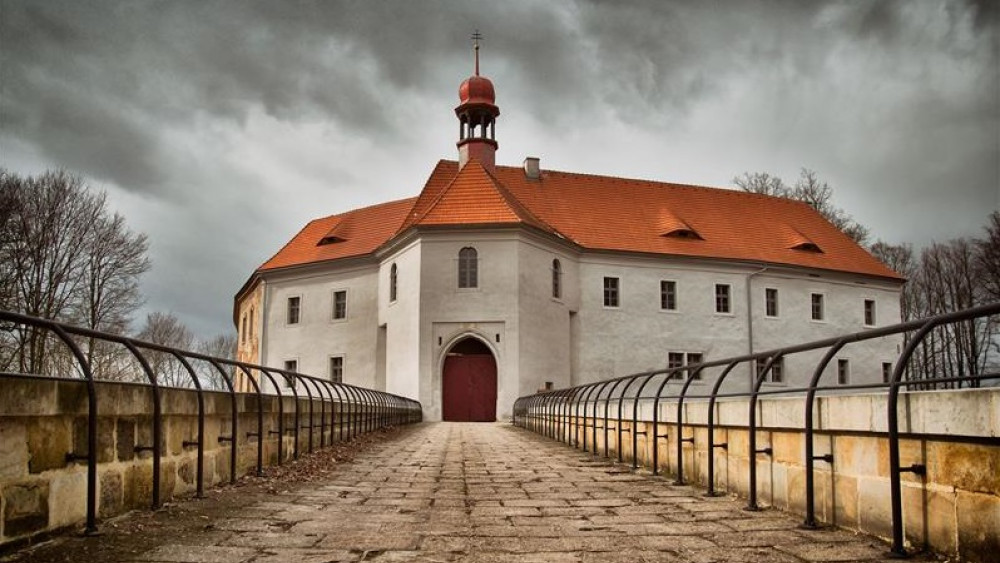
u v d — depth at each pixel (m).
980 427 5.26
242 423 10.98
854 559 5.83
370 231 47.09
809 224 54.12
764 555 6.04
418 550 6.30
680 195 51.59
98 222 43.88
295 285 47.50
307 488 10.35
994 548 5.21
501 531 7.17
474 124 46.19
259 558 5.92
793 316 47.75
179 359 8.84
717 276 46.28
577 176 49.75
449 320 38.25
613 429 15.38
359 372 43.69
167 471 8.34
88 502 6.43
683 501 9.15
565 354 41.34
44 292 41.28
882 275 50.94
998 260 51.12
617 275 44.22
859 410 6.63
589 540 6.72
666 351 44.28
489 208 39.62
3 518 5.62
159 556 5.88
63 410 6.33
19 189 40.84
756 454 8.81
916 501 5.96
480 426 32.28
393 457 15.81
